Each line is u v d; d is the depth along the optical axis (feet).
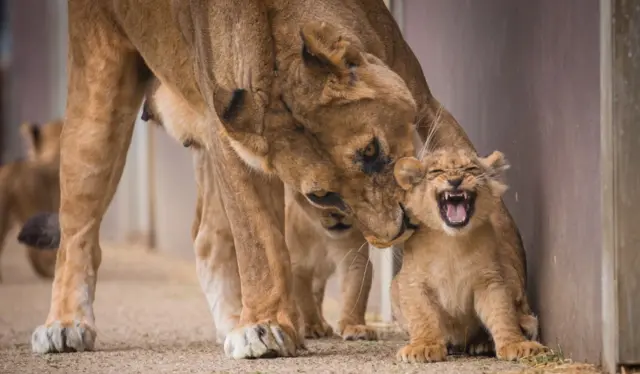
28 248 77.97
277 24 34.63
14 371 36.73
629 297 31.83
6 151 189.06
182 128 42.50
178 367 36.09
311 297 44.45
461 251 35.29
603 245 32.30
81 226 42.80
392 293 39.37
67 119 43.09
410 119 34.14
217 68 35.50
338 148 33.83
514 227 37.42
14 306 61.98
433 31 47.62
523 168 38.99
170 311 57.77
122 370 36.11
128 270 83.20
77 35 42.52
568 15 34.99
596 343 33.22
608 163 31.94
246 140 33.88
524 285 37.01
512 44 39.60
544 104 37.01
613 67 31.81
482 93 42.52
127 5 40.09
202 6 36.09
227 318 42.98
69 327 41.24
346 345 40.68
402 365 34.55
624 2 31.73
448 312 36.32
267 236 36.88
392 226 34.40
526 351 34.58
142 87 43.19
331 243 44.06
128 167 110.11
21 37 171.53
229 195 37.01
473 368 33.60
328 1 35.42
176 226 91.86
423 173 34.22
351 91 33.47
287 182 34.60
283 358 36.63
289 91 33.91
